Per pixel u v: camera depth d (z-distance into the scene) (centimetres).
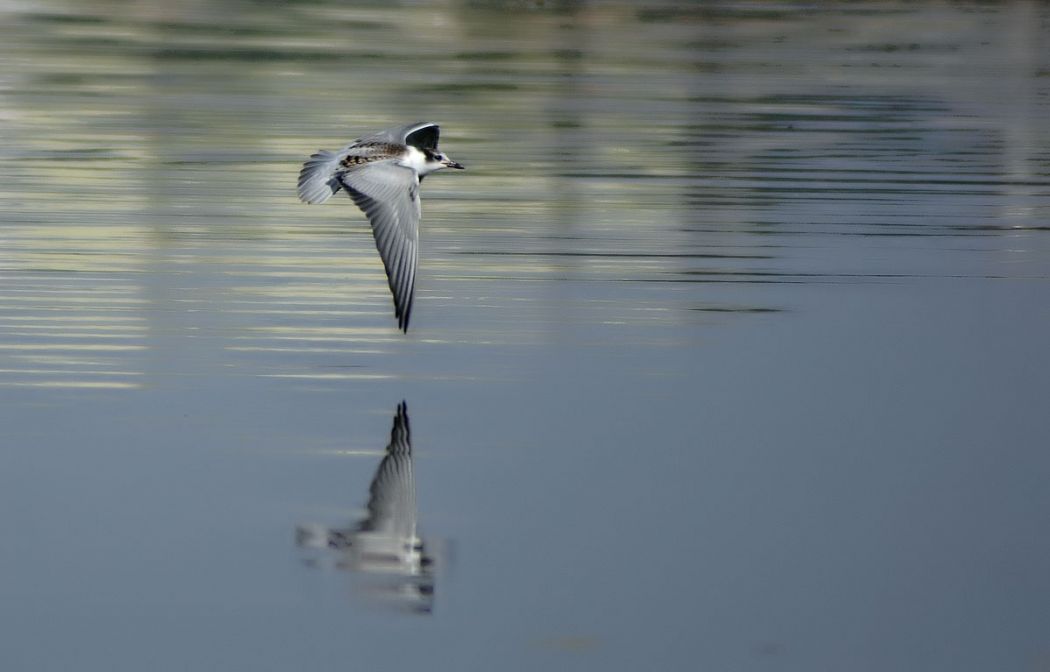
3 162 2081
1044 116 2659
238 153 2178
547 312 1434
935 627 872
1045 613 887
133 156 2144
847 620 877
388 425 1131
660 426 1146
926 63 3325
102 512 981
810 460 1090
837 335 1370
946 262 1638
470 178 2056
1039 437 1135
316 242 1705
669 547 959
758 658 838
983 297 1498
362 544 945
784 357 1309
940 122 2583
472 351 1309
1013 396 1222
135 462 1055
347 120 2448
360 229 1775
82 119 2408
